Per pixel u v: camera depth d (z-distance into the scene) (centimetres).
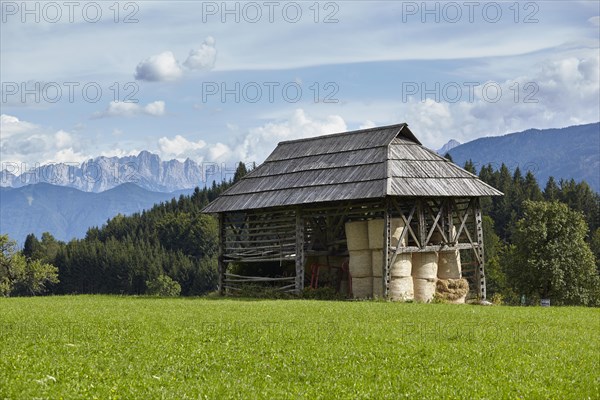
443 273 5288
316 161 5772
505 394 1911
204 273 14612
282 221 5841
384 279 5031
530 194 15400
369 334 2744
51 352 2283
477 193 5272
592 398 1920
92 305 4153
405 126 5550
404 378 2042
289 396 1823
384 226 5081
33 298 5234
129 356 2245
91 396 1772
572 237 8288
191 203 17762
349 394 1862
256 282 6050
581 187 15862
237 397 1812
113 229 18725
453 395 1891
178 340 2556
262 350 2384
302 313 3534
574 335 2958
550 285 8312
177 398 1792
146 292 14788
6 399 1716
